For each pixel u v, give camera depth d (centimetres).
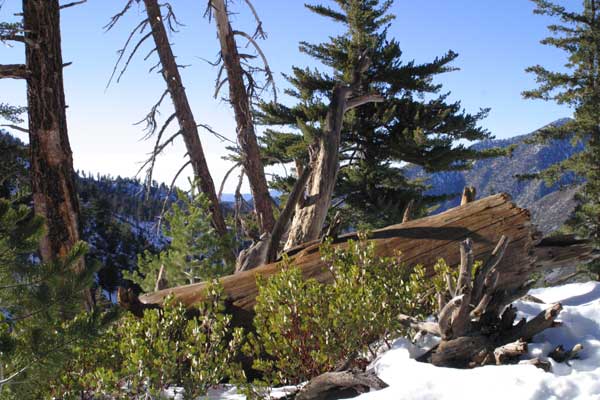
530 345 423
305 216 927
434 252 613
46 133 831
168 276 1016
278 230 830
